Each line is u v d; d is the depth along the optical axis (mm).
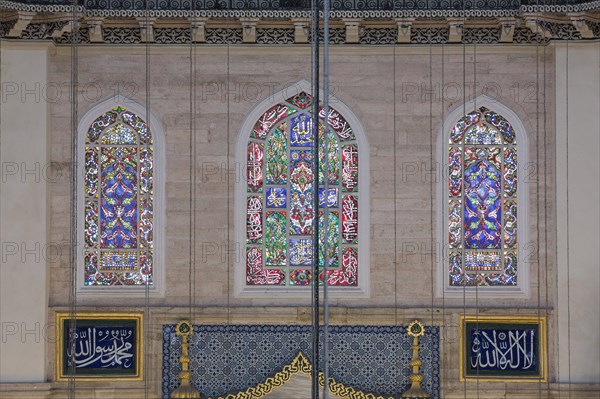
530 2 22141
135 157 22812
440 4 22547
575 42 22344
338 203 22875
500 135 22844
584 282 22234
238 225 22688
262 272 22797
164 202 22656
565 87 22359
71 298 21719
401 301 22547
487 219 22828
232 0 22609
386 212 22672
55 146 22594
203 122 22734
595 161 22328
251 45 22688
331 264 22797
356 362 22500
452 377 22469
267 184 22891
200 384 22500
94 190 22797
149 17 22344
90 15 22266
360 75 22750
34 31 22297
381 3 22531
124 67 22719
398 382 22500
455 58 22750
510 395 22375
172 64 22734
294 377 25828
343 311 22500
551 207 22625
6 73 22281
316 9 18969
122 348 22516
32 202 22250
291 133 22938
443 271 22516
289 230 22859
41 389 22000
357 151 22797
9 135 22250
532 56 22719
